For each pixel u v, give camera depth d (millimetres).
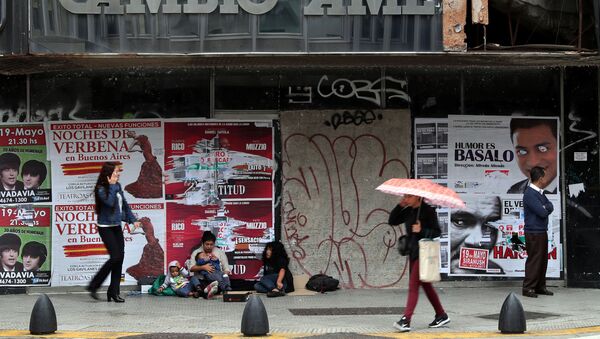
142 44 10023
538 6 10867
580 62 11117
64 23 9969
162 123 11883
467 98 12078
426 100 12062
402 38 10078
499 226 12094
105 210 10789
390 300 11008
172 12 10023
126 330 8734
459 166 12055
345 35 10070
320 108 12000
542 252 11188
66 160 11836
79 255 11836
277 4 10086
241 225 11914
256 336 8227
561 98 12133
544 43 11570
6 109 11797
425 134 12055
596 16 10266
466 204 12062
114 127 11859
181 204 11883
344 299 11102
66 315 9836
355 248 11984
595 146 12062
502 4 10852
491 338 8125
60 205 11820
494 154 12102
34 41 9898
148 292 11742
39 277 11797
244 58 10391
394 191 8430
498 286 12094
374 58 10500
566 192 12109
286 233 11922
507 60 10789
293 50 10055
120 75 11859
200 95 11922
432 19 10094
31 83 11820
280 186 11961
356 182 12008
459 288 12016
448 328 8820
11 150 11805
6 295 11719
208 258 11523
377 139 12023
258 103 11953
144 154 11875
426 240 8484
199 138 11898
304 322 9273
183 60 10562
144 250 11844
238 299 11094
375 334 8406
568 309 10188
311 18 10078
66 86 11844
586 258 12055
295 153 11969
